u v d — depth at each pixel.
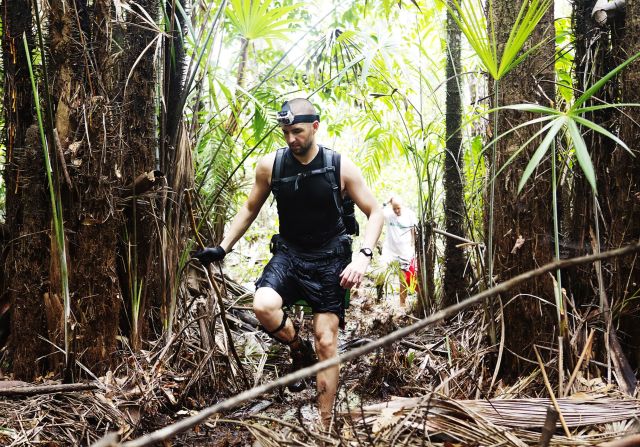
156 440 0.97
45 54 2.76
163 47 3.31
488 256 2.66
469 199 4.32
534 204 2.62
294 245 2.64
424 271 4.42
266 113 4.15
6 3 2.78
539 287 2.61
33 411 2.37
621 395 2.24
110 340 2.86
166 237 3.31
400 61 4.12
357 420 2.03
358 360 3.41
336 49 4.39
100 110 2.77
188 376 2.94
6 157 2.91
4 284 2.97
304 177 2.54
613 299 2.62
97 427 2.37
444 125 4.70
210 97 3.77
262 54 5.72
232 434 2.55
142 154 3.19
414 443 1.77
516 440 1.78
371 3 5.27
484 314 2.96
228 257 6.33
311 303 2.57
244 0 3.32
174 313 3.35
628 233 2.54
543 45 2.64
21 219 2.87
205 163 3.99
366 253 2.49
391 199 5.23
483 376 2.73
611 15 2.64
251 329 4.03
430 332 4.01
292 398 3.00
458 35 4.36
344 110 5.59
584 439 1.83
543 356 2.60
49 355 2.73
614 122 2.65
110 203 2.80
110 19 2.81
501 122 2.72
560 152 2.83
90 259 2.77
